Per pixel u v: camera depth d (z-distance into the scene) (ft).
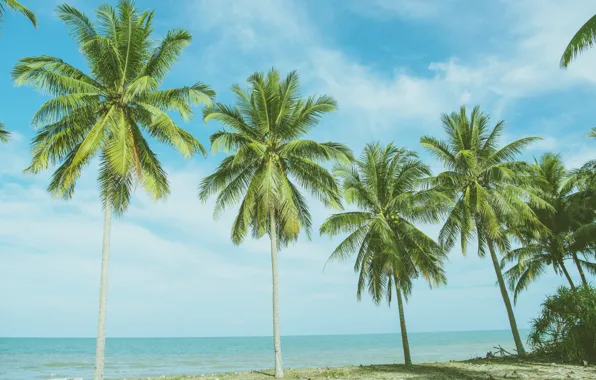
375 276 89.30
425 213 89.30
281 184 73.46
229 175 78.33
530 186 91.40
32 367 156.25
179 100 64.54
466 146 97.09
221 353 249.75
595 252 97.96
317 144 70.38
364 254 90.38
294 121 77.25
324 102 76.59
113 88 64.64
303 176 78.13
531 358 83.71
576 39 46.55
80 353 255.91
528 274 105.60
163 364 163.12
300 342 454.40
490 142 96.17
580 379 55.26
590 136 78.28
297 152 75.82
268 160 75.56
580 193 96.02
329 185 75.77
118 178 62.54
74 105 56.95
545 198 99.71
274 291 73.41
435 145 96.78
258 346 365.20
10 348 328.70
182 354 239.71
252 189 74.64
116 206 67.31
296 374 77.30
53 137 60.85
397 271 79.41
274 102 76.18
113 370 138.21
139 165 64.28
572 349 73.26
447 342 355.36
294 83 78.43
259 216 73.36
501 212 90.79
